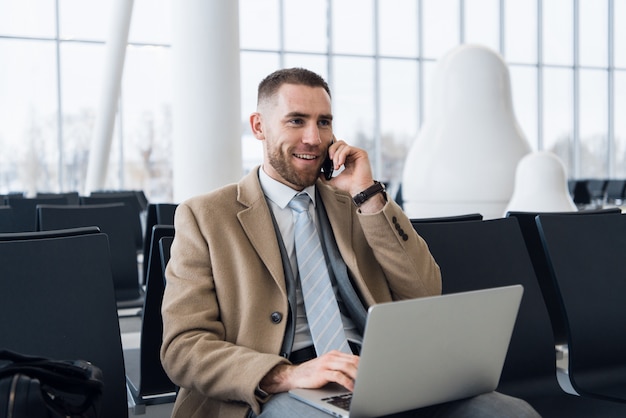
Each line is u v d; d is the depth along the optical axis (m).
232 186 1.90
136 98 11.27
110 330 1.68
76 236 1.72
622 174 14.01
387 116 12.53
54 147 11.04
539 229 2.21
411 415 1.59
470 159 4.75
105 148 9.39
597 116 13.74
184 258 1.80
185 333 1.72
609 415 1.88
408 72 12.59
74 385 1.33
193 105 5.82
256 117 1.96
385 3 12.38
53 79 10.95
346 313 1.89
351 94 12.34
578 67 13.53
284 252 1.85
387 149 12.57
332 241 1.92
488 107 4.84
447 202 4.79
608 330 2.22
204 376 1.65
